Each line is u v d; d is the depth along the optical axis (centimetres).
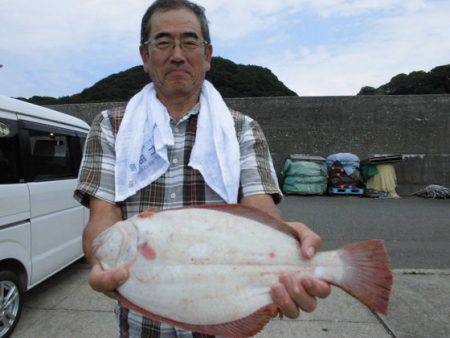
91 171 157
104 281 121
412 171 1216
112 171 157
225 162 152
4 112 387
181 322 124
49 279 500
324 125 1245
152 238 126
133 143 154
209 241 127
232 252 126
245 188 157
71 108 1261
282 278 122
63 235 473
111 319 388
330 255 125
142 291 124
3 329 354
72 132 521
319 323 372
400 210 938
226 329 123
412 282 472
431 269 514
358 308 402
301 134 1248
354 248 124
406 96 1223
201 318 124
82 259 577
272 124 1254
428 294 437
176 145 157
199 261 125
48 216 439
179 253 125
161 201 153
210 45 168
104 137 161
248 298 123
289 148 1250
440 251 609
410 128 1225
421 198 1151
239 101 1262
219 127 157
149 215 131
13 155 391
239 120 167
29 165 414
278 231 132
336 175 1150
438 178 1215
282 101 1248
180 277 123
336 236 696
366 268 121
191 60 155
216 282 123
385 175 1141
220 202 153
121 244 127
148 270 124
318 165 1155
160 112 158
